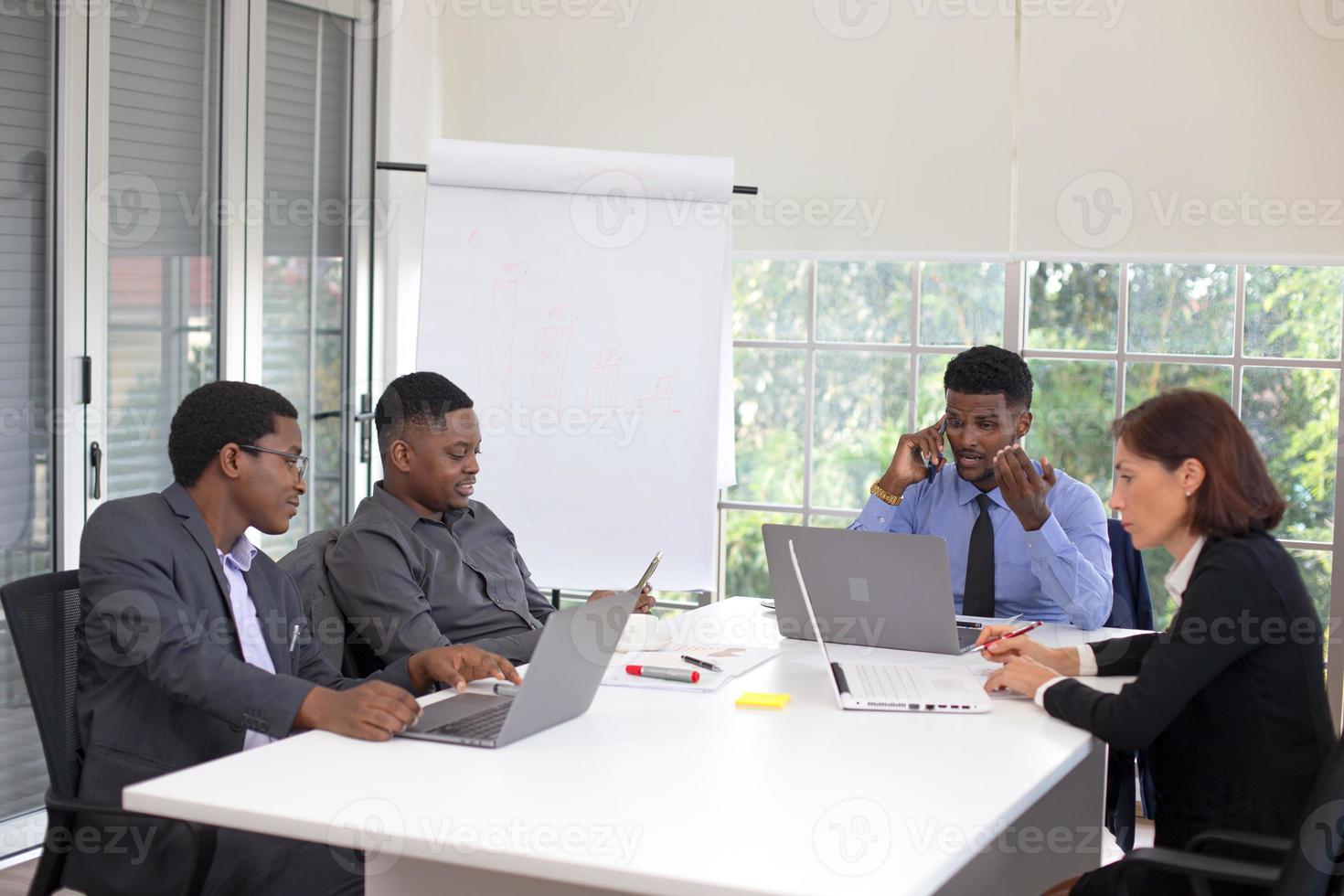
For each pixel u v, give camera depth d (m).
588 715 1.95
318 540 2.59
